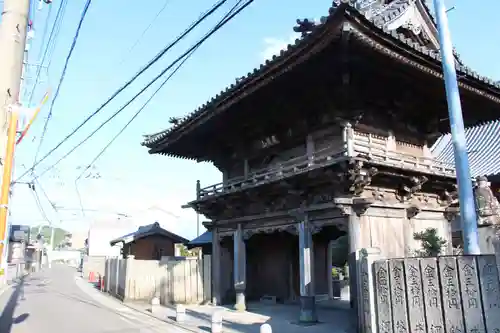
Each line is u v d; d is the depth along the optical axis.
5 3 8.54
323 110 15.65
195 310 20.92
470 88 15.08
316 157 16.06
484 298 8.40
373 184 14.91
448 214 17.59
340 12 10.44
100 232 73.06
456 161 10.91
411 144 17.39
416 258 9.71
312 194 16.03
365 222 14.19
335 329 14.62
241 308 19.88
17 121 7.86
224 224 22.05
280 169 16.53
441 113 17.73
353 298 13.23
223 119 18.77
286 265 22.34
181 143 22.08
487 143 26.28
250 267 24.06
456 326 8.75
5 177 7.54
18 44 8.41
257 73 14.33
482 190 11.91
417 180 15.21
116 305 25.25
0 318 19.53
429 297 9.31
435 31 15.75
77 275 66.75
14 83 8.19
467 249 10.37
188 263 25.89
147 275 26.72
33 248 83.94
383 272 10.54
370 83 14.25
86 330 16.09
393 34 11.56
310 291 15.94
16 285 42.28
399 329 9.87
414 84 14.65
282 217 17.86
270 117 17.80
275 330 14.70
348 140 13.52
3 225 7.46
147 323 17.84
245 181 19.05
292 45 12.45
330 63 13.09
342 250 35.09
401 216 15.59
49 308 23.61
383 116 16.19
